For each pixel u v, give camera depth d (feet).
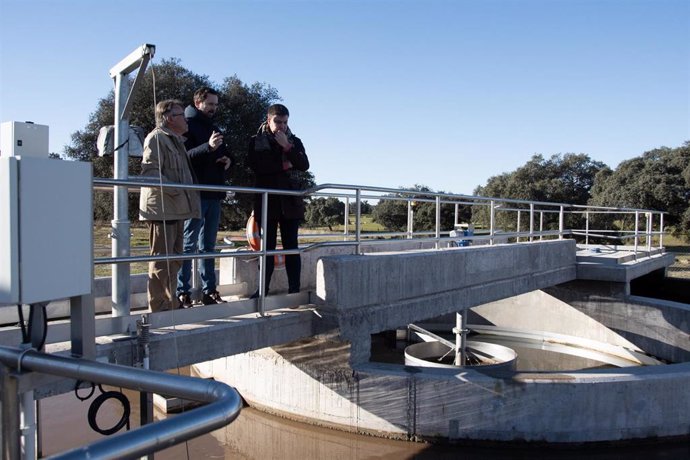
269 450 20.38
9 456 6.46
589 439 20.02
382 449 19.71
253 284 22.75
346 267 19.49
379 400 19.80
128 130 14.19
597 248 51.67
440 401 19.63
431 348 34.83
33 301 6.94
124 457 4.16
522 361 37.58
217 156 18.10
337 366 19.99
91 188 7.70
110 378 5.73
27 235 6.86
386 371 19.98
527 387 19.71
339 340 19.53
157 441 4.37
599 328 39.83
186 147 17.72
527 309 43.06
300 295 20.06
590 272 39.19
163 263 15.81
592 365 36.81
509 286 29.99
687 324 35.68
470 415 19.69
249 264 22.63
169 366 14.66
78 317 7.68
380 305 21.16
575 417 19.88
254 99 70.64
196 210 16.15
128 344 13.65
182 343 14.97
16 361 6.35
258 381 22.48
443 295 24.49
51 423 21.52
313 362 20.47
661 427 20.56
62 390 11.78
